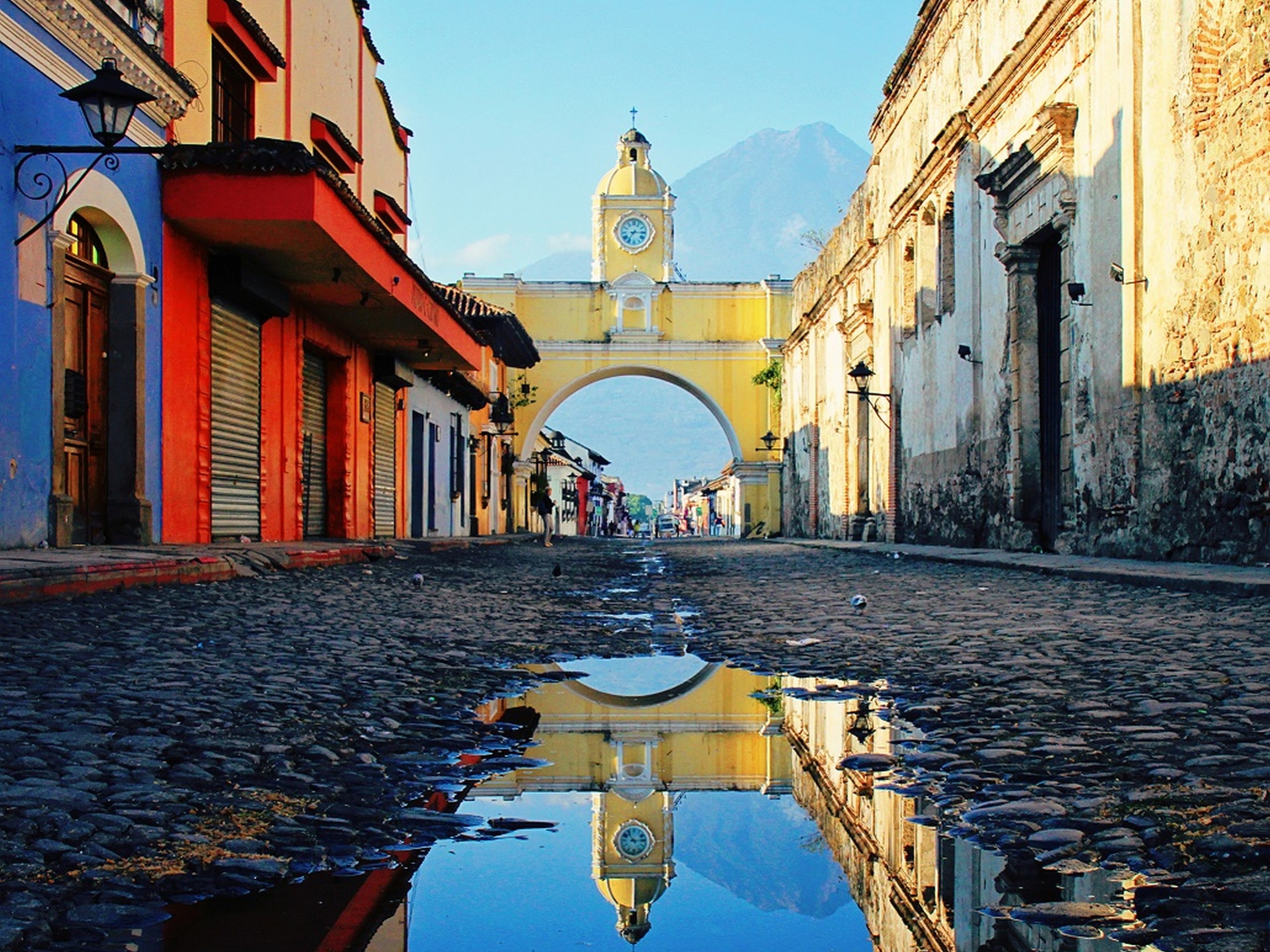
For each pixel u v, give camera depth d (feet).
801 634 20.08
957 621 20.56
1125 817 7.47
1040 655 15.24
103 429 30.25
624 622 23.03
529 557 57.57
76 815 7.46
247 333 40.16
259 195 32.65
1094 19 36.58
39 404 25.58
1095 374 36.96
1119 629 17.66
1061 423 40.88
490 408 108.68
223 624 18.62
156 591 23.12
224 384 37.91
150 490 31.78
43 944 5.57
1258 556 27.25
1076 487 38.93
